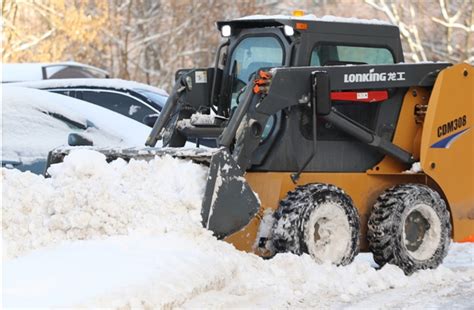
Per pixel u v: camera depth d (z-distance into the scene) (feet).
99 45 196.03
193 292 48.73
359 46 66.33
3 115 82.33
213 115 67.41
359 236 62.34
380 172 66.23
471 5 199.52
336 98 64.08
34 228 54.24
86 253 51.37
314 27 64.18
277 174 62.03
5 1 185.26
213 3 197.77
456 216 68.23
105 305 43.52
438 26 203.21
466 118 68.49
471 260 70.23
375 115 66.23
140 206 55.57
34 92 85.10
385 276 60.34
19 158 80.53
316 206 59.62
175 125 68.13
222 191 57.11
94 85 106.32
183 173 57.82
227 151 57.93
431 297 56.49
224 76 68.23
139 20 199.82
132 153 61.93
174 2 198.39
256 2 203.00
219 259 53.67
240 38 67.46
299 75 61.36
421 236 64.90
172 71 197.16
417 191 64.54
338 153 65.05
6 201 55.47
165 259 50.93
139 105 105.19
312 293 55.26
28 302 42.93
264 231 60.59
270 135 62.80
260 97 60.34
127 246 52.95
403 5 204.13
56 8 192.13
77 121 84.28
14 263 50.19
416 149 67.62
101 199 54.80
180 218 55.72
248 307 49.73
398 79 65.87
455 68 67.77
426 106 67.56
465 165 68.44
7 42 185.16
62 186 56.65
